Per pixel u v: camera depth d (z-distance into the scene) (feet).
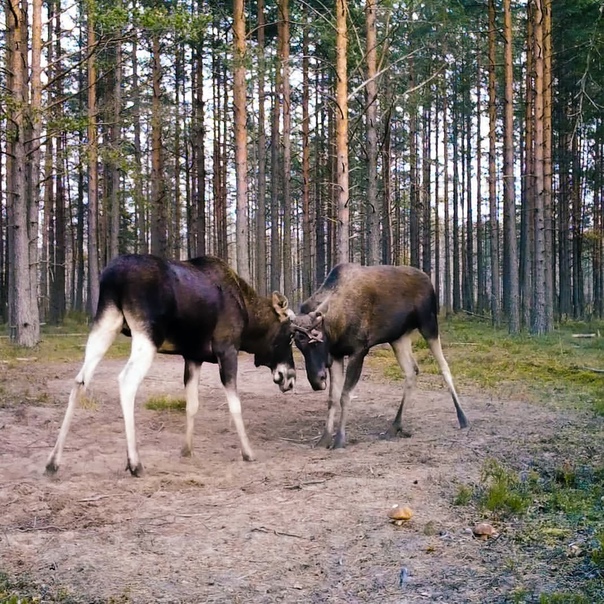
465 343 55.36
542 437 22.80
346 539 13.37
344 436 22.85
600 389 32.83
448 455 20.17
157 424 25.94
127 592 11.00
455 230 111.24
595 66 68.13
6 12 54.54
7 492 16.19
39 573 11.71
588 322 83.97
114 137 71.77
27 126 51.49
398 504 15.44
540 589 11.14
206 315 19.58
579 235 100.68
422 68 86.17
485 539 13.43
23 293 51.60
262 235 83.61
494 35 75.77
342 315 22.85
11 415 26.18
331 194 90.68
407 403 24.57
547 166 65.67
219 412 28.94
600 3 59.93
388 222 84.74
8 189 79.15
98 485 17.04
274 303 22.09
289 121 74.13
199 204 86.84
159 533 13.62
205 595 10.94
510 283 66.03
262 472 18.60
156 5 58.80
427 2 60.90
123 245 103.04
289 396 33.06
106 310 18.30
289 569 11.97
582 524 14.32
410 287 24.58
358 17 62.64
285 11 64.34
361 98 72.64
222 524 14.14
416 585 11.35
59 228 91.40
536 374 38.22
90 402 28.73
